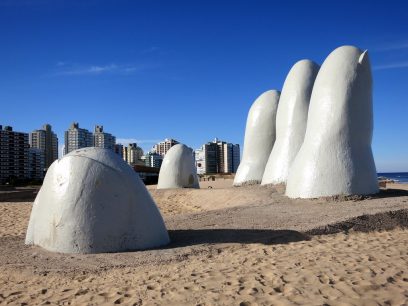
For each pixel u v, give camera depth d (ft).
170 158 47.91
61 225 16.48
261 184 39.52
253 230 20.17
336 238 19.06
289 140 37.63
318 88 30.32
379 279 12.79
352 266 14.21
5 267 14.83
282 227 20.56
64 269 14.47
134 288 12.53
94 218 16.35
